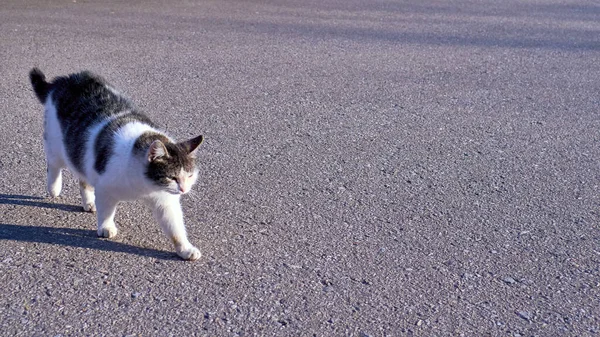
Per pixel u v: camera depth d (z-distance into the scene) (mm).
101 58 3018
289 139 2186
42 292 1306
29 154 1991
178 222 1459
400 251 1522
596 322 1292
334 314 1285
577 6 4789
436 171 1978
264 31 3662
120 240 1528
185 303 1295
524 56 3361
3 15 3736
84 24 3625
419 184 1886
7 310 1247
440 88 2787
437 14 4336
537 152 2146
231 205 1720
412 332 1244
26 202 1694
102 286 1336
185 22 3793
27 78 2697
